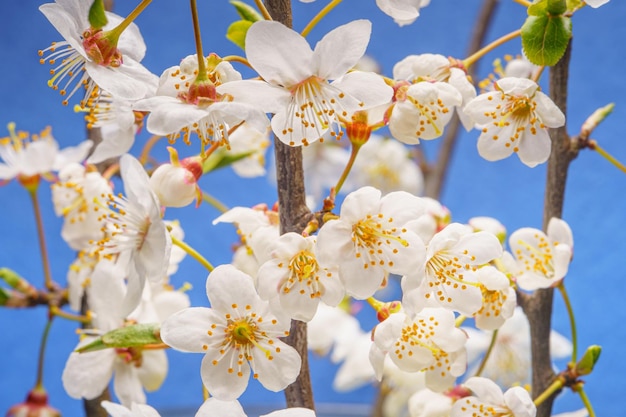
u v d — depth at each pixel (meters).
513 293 0.39
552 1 0.38
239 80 0.36
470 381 0.39
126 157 0.37
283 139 0.36
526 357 0.50
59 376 0.89
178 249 0.41
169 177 0.37
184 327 0.36
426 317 0.38
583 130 0.42
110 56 0.37
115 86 0.36
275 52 0.36
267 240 0.39
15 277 0.46
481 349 0.50
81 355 0.41
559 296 0.85
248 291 0.36
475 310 0.38
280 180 0.38
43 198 0.89
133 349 0.41
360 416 0.87
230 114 0.35
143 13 0.84
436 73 0.40
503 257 0.41
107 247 0.38
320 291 0.36
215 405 0.37
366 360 0.54
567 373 0.41
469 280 0.38
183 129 0.37
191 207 0.88
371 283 0.36
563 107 0.41
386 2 0.37
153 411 0.37
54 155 0.47
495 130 0.39
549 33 0.38
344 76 0.36
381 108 0.38
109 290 0.41
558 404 0.82
